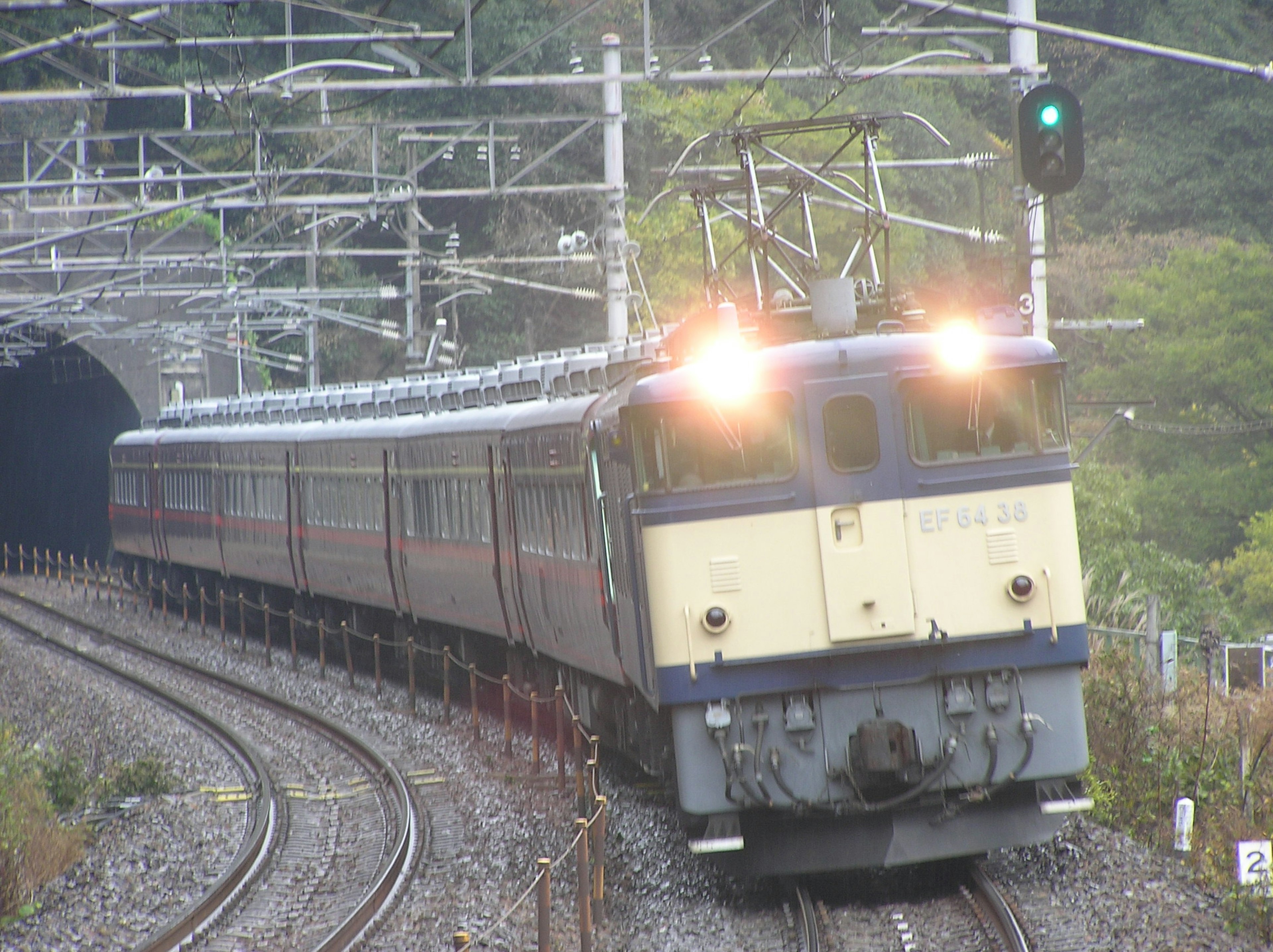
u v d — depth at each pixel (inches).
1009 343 1697.8
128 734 3267.7
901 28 2849.4
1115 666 2314.2
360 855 2156.7
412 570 3649.1
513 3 7869.1
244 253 4724.4
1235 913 1462.8
